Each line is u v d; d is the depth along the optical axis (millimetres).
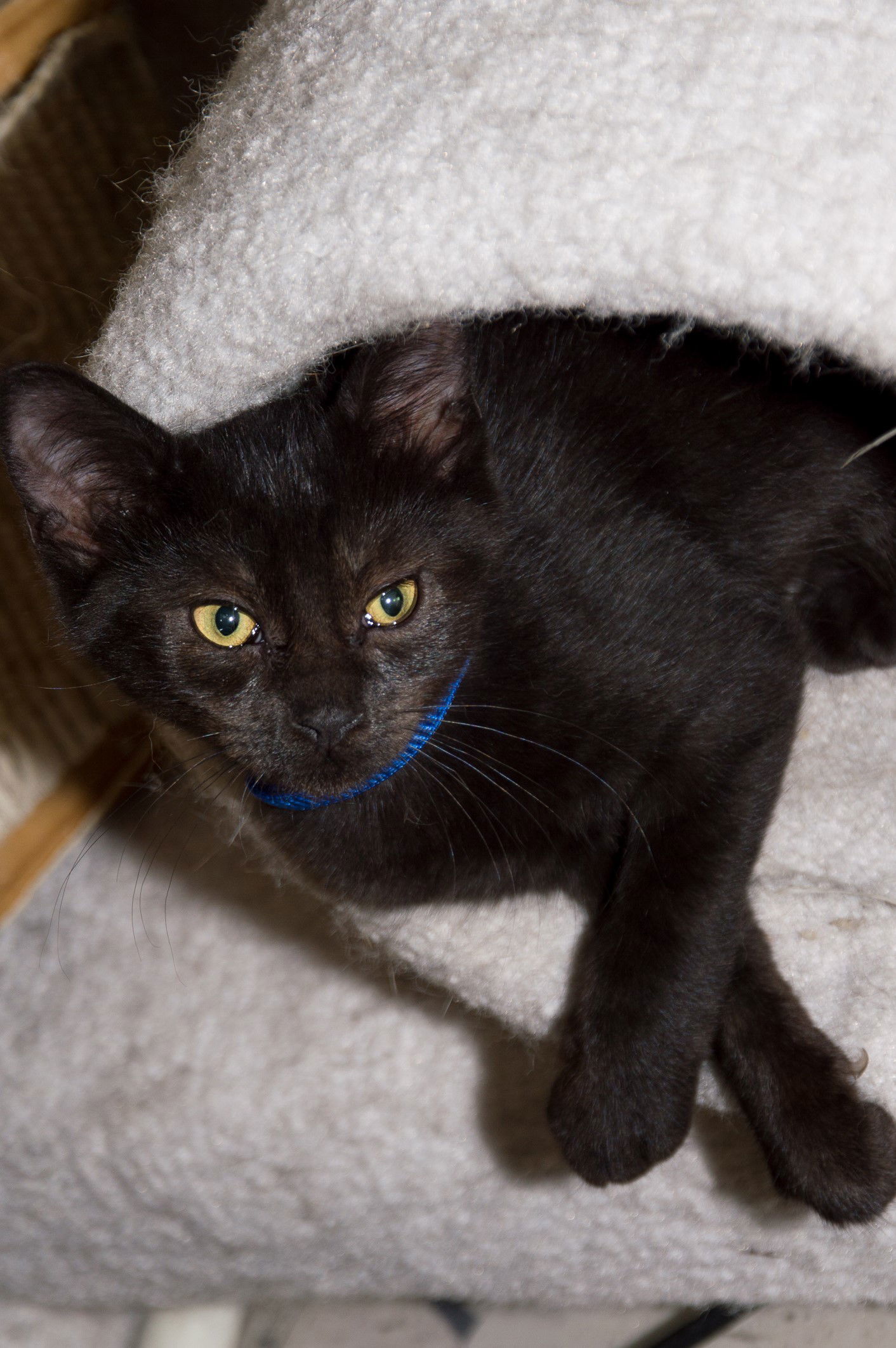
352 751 478
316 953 609
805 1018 491
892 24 444
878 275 431
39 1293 600
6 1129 588
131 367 478
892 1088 484
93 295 657
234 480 476
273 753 480
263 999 603
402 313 449
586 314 506
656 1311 577
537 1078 560
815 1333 567
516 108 441
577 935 512
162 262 470
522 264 438
